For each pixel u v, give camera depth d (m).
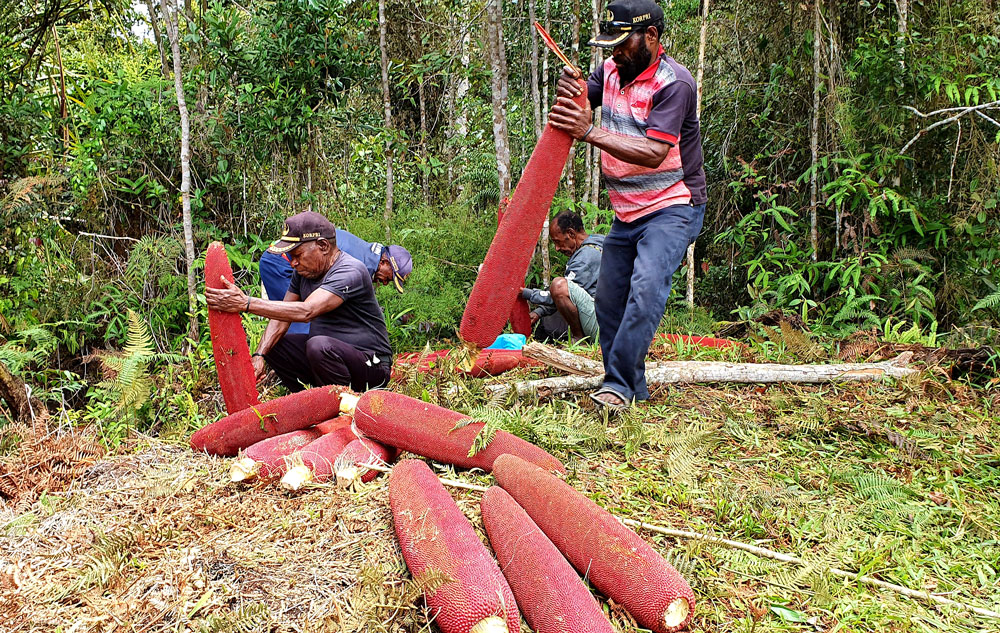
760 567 2.12
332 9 5.32
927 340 4.78
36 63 6.14
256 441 2.85
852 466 2.96
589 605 1.72
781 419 3.45
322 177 5.96
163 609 1.85
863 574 2.08
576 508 2.08
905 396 3.78
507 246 3.09
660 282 3.29
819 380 3.96
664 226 3.33
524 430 2.92
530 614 1.77
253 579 1.95
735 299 6.72
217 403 3.88
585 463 2.84
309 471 2.55
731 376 3.93
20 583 2.04
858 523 2.48
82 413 3.94
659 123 3.12
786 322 4.59
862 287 5.47
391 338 5.41
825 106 5.76
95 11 6.21
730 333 5.57
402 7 7.59
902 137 5.57
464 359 3.31
